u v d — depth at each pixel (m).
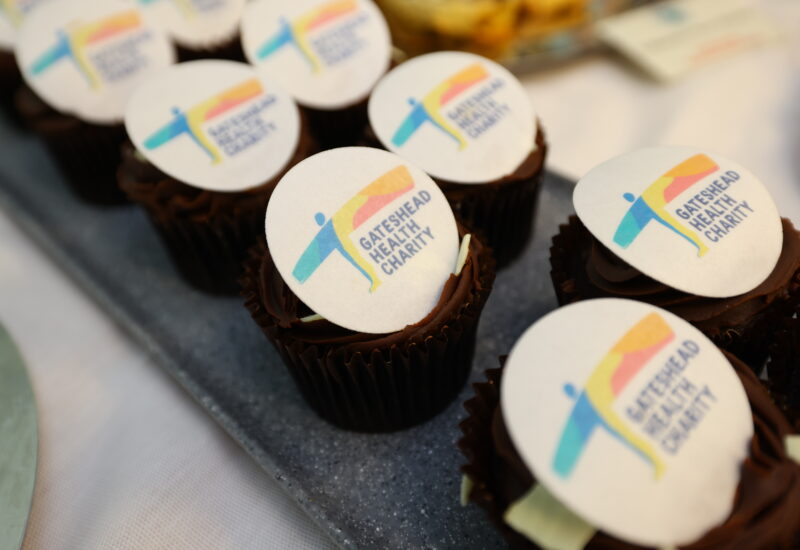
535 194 0.26
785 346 0.21
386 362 0.21
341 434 0.24
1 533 0.21
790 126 0.31
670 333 0.19
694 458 0.17
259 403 0.25
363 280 0.21
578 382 0.18
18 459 0.22
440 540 0.21
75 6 0.29
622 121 0.32
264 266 0.23
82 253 0.29
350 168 0.22
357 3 0.29
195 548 0.22
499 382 0.20
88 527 0.23
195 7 0.32
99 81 0.29
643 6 0.34
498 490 0.19
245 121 0.25
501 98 0.26
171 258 0.28
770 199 0.21
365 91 0.28
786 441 0.18
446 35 0.32
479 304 0.22
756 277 0.21
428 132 0.25
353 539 0.21
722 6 0.34
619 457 0.17
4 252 0.30
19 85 0.33
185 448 0.24
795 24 0.34
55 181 0.32
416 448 0.23
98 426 0.25
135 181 0.26
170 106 0.25
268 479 0.23
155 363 0.26
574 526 0.17
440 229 0.22
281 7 0.29
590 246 0.23
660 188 0.21
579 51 0.33
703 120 0.31
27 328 0.27
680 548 0.17
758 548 0.17
